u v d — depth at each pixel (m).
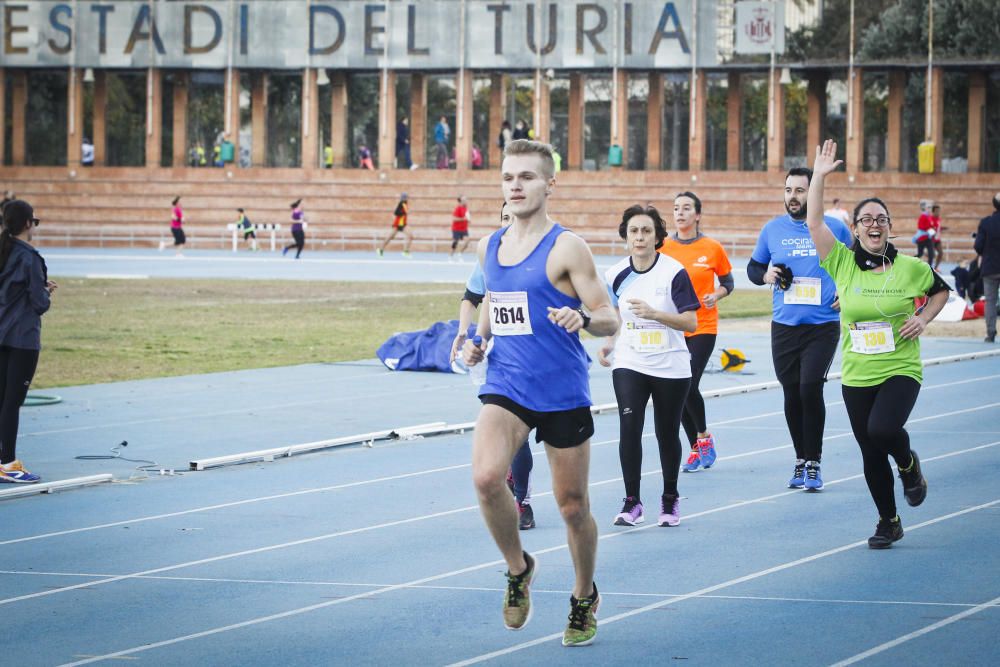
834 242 11.83
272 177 77.88
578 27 74.38
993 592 9.86
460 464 15.84
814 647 8.54
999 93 75.12
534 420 8.65
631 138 78.06
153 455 16.38
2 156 79.88
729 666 8.17
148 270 55.22
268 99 82.06
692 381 15.10
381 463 15.92
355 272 55.31
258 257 67.69
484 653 8.54
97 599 9.93
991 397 21.47
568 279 8.70
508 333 8.71
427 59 75.94
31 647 8.74
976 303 36.50
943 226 70.44
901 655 8.33
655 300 12.61
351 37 76.69
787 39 73.38
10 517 12.90
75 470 15.37
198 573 10.69
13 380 14.49
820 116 76.38
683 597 9.84
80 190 78.62
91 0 78.00
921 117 78.69
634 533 12.13
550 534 12.05
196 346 29.11
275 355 27.78
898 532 11.45
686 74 76.88
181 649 8.68
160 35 77.69
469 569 10.77
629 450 12.49
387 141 77.31
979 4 72.38
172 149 85.62
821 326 14.24
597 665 8.24
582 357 8.82
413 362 25.47
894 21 73.94
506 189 8.73
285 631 9.08
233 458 15.84
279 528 12.36
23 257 14.46
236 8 77.19
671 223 72.94
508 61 75.12
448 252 75.06
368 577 10.53
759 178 72.88
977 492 13.86
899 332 11.58
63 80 84.38
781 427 18.66
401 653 8.55
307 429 18.42
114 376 24.25
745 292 47.53
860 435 11.64
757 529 12.23
